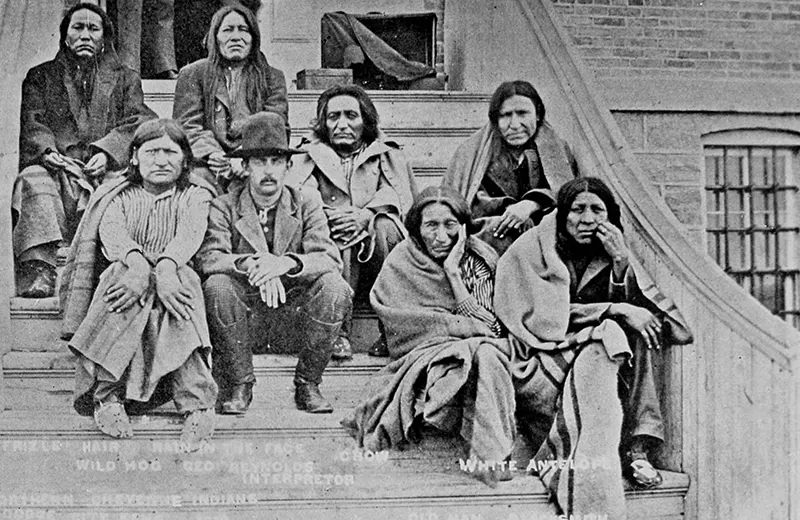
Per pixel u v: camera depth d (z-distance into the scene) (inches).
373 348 194.7
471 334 191.9
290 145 200.8
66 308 189.6
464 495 184.7
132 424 186.2
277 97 203.2
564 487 186.7
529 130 202.1
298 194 195.8
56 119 200.5
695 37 212.4
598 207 195.6
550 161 201.8
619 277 194.9
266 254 191.9
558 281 193.5
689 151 210.8
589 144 202.8
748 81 213.0
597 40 211.9
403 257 195.3
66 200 198.8
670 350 193.6
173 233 191.3
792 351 191.6
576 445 187.6
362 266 196.1
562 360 190.2
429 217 194.4
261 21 209.0
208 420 186.5
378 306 193.6
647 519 190.1
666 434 193.0
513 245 196.2
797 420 191.3
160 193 193.0
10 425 185.3
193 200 192.9
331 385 191.3
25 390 189.5
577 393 188.4
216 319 188.9
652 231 196.4
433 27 214.7
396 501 184.9
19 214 197.3
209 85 202.4
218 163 196.7
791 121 213.2
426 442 188.2
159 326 187.3
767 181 212.7
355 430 188.4
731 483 191.9
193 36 208.8
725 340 193.0
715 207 211.0
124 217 191.3
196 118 201.5
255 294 190.5
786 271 211.2
